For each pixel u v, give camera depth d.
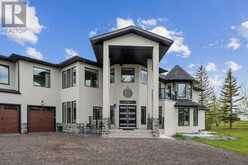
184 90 30.14
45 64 24.55
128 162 10.05
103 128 20.47
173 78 30.00
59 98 25.72
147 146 14.66
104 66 20.88
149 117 23.47
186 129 28.72
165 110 26.20
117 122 24.94
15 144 14.45
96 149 13.11
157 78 20.97
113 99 25.36
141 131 20.42
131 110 25.23
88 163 9.72
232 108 52.28
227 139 21.59
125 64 25.69
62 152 11.98
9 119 21.78
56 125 25.20
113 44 20.97
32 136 19.59
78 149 12.98
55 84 25.50
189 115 29.14
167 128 26.16
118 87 25.42
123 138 19.14
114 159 10.57
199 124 32.41
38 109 23.92
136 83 25.52
